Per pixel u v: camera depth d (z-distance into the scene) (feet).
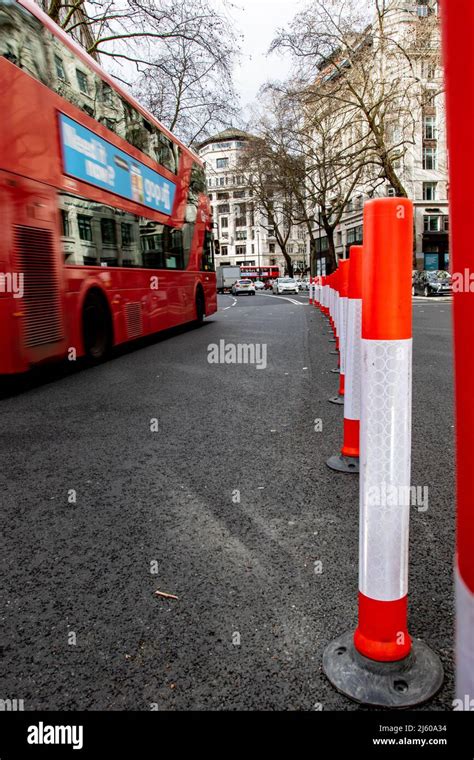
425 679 5.49
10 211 19.61
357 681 5.50
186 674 5.88
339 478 11.67
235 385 22.30
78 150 25.05
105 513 10.23
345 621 6.72
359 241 179.63
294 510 10.10
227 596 7.36
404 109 81.46
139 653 6.26
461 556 2.41
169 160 39.73
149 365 28.37
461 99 2.09
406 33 77.00
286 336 40.19
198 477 11.98
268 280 261.03
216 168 344.49
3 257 19.22
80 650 6.35
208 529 9.41
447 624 6.57
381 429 5.14
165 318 38.09
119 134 30.19
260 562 8.25
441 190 143.43
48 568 8.29
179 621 6.84
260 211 195.00
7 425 17.08
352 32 76.69
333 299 39.58
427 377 22.52
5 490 11.59
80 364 28.12
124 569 8.18
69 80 24.48
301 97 84.94
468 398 2.24
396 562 5.41
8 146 19.53
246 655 6.15
